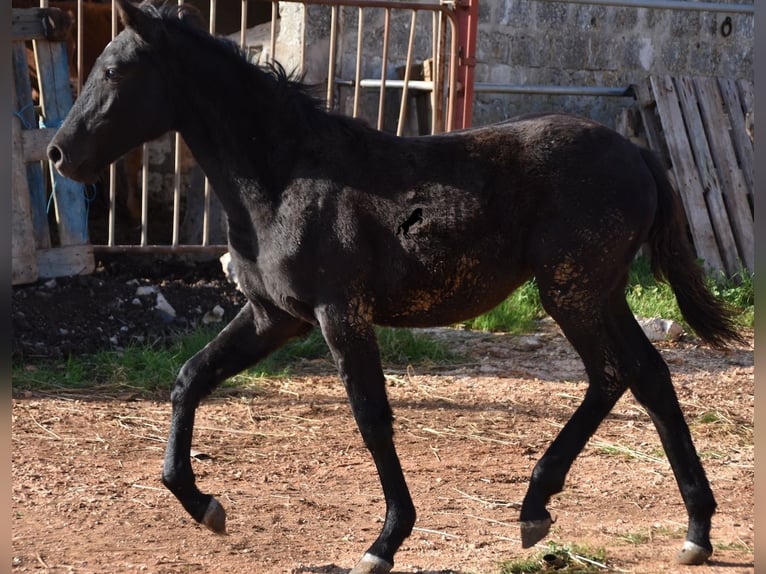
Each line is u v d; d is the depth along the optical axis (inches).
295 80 177.9
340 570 165.6
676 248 178.2
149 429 244.1
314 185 165.5
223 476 215.0
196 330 305.4
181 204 450.9
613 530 188.9
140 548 174.6
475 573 163.9
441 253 165.3
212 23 316.2
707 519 172.4
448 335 333.1
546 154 167.2
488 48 426.6
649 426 258.2
